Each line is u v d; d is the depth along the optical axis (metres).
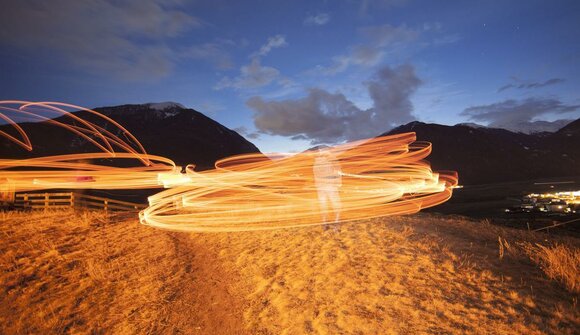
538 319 5.07
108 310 6.61
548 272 6.57
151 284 7.48
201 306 6.57
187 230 11.26
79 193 16.33
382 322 5.32
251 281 7.27
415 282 6.35
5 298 7.09
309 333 5.34
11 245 9.62
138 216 13.87
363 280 6.60
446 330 5.00
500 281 6.29
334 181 10.78
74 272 8.12
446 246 8.11
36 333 6.07
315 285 6.66
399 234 9.08
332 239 8.99
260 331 5.63
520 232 10.63
